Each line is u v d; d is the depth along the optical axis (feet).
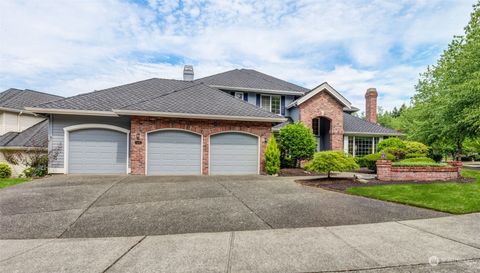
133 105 42.29
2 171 45.96
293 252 13.20
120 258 12.55
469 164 105.81
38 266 11.71
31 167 43.78
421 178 35.83
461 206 22.08
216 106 46.96
